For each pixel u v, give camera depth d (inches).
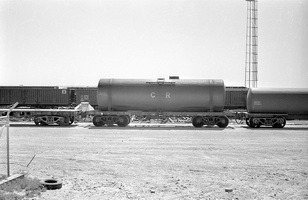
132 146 834.8
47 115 1374.3
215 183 511.2
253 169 602.5
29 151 761.0
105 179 527.2
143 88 1358.3
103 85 1368.1
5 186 444.1
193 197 443.8
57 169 590.6
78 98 1897.1
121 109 1379.2
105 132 1133.7
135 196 445.1
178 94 1353.3
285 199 440.5
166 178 537.3
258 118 1374.3
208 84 1362.0
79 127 1312.7
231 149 803.4
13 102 1929.1
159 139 963.3
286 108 1376.7
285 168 611.8
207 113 1359.5
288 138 1011.3
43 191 456.8
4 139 951.0
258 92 1378.0
